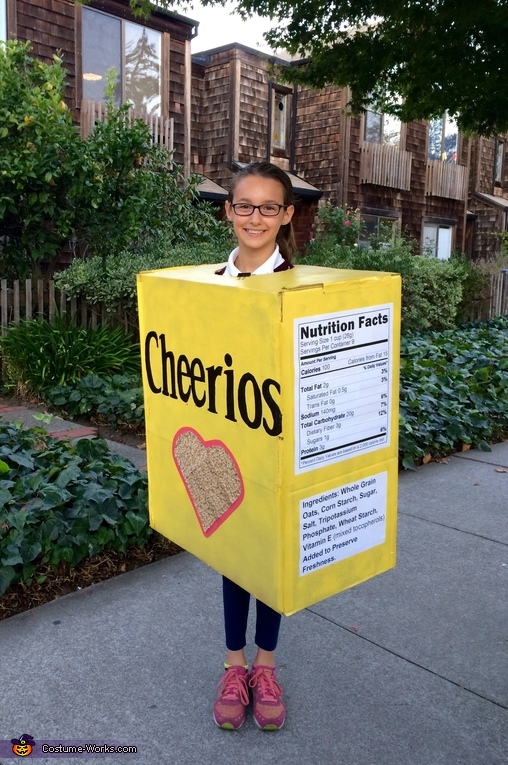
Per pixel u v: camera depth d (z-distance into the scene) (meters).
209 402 1.98
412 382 6.19
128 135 7.59
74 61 11.34
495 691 2.48
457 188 18.98
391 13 8.03
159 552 3.49
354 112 10.06
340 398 1.86
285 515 1.81
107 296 7.23
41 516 3.23
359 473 1.96
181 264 7.86
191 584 3.18
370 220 16.59
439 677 2.55
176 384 2.10
